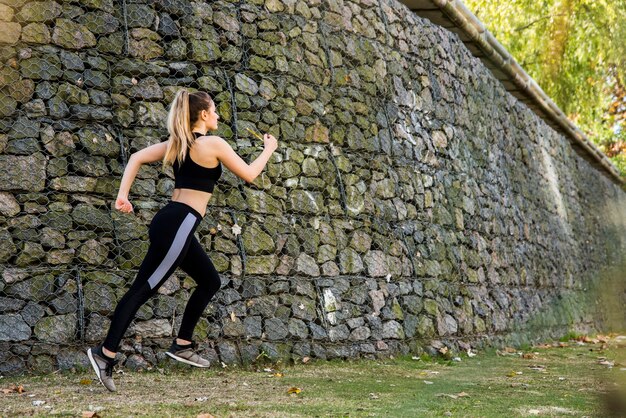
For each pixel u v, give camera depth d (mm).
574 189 15633
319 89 7289
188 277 5812
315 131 7125
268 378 5246
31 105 5441
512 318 10000
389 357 6918
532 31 14281
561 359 7930
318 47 7398
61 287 5238
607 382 1718
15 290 5070
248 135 6520
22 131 5359
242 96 6586
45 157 5414
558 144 15102
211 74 6422
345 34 7770
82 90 5691
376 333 6953
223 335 5809
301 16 7316
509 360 7621
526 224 11852
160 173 5934
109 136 5727
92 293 5332
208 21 6531
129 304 4199
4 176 5234
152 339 5473
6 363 4879
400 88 8445
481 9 15281
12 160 5285
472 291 9016
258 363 5852
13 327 4984
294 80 7047
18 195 5273
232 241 6156
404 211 7988
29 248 5199
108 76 5852
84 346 5203
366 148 7645
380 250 7418
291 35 7145
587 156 17656
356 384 5094
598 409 1800
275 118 6785
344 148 7414
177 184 4320
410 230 8000
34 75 5488
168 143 4309
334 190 7148
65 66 5645
